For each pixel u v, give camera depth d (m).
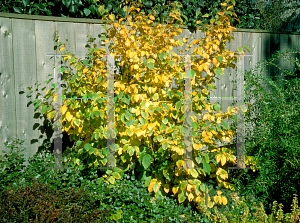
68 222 1.91
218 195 2.56
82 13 3.37
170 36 2.73
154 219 2.30
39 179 2.45
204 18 3.75
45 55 3.16
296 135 2.59
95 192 2.36
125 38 2.52
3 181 2.48
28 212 1.93
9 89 3.08
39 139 3.20
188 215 2.36
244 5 4.04
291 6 5.07
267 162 2.63
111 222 2.13
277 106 2.78
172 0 3.62
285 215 2.15
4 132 3.09
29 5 3.20
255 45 3.99
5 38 3.02
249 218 2.25
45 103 2.89
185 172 2.59
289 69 4.18
